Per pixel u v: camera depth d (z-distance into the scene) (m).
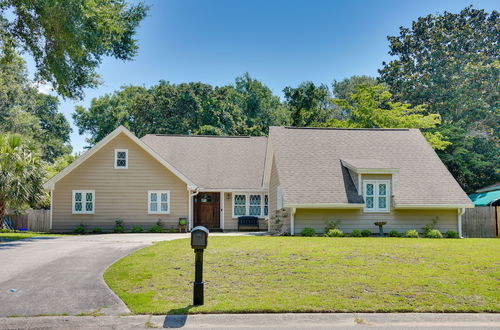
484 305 8.34
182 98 49.41
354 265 10.86
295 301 8.41
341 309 8.08
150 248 13.82
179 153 30.50
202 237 8.31
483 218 24.55
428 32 49.88
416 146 24.33
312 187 20.92
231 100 60.91
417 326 7.43
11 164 21.91
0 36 20.47
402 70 50.28
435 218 21.44
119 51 25.81
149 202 26.30
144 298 8.70
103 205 25.95
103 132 56.31
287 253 12.09
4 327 7.30
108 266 11.49
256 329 7.24
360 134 25.02
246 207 28.80
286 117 60.50
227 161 30.25
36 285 9.65
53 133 64.06
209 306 8.18
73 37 18.64
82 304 8.41
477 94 44.94
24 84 47.22
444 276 9.98
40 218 28.69
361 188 20.98
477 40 48.94
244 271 10.41
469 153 40.41
